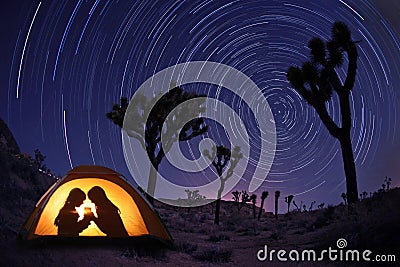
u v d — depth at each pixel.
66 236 8.64
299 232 13.94
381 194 13.03
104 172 9.74
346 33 15.26
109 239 8.93
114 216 9.29
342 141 15.05
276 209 29.44
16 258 7.26
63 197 9.19
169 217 23.80
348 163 14.91
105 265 7.74
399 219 9.45
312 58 15.41
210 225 20.66
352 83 15.17
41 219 8.70
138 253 8.73
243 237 15.27
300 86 15.38
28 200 13.13
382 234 9.22
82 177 9.52
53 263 7.39
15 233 9.28
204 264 9.08
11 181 14.20
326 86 15.70
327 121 15.26
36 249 8.06
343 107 15.15
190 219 23.77
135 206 9.62
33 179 16.50
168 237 10.10
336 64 15.23
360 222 10.45
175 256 9.41
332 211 14.73
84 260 7.79
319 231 12.84
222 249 10.53
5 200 11.80
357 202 13.81
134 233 9.36
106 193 9.46
